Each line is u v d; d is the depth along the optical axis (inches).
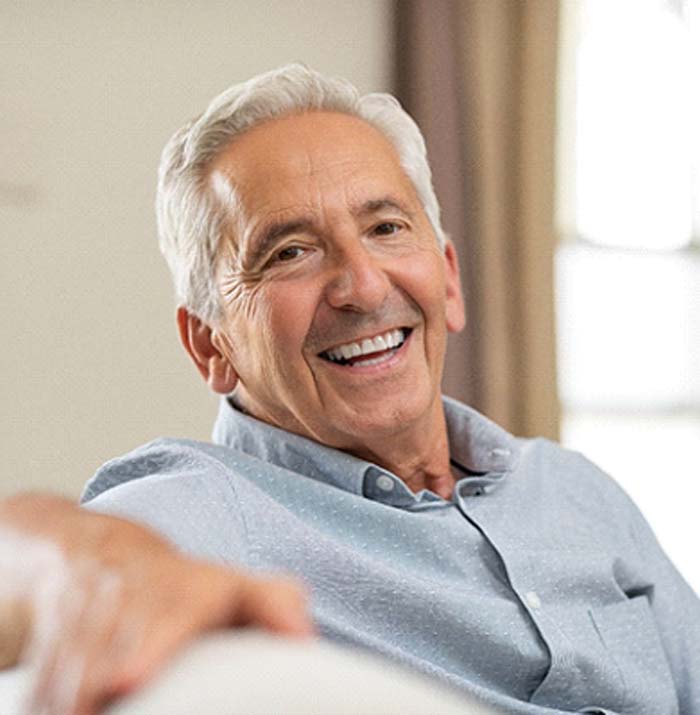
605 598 91.2
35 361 170.2
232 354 90.5
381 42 195.8
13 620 33.8
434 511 88.3
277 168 87.0
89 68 175.3
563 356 215.6
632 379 224.7
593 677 86.2
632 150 226.7
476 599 83.6
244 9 186.2
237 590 31.4
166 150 92.8
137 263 177.0
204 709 27.0
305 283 85.8
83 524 37.2
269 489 84.2
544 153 197.6
